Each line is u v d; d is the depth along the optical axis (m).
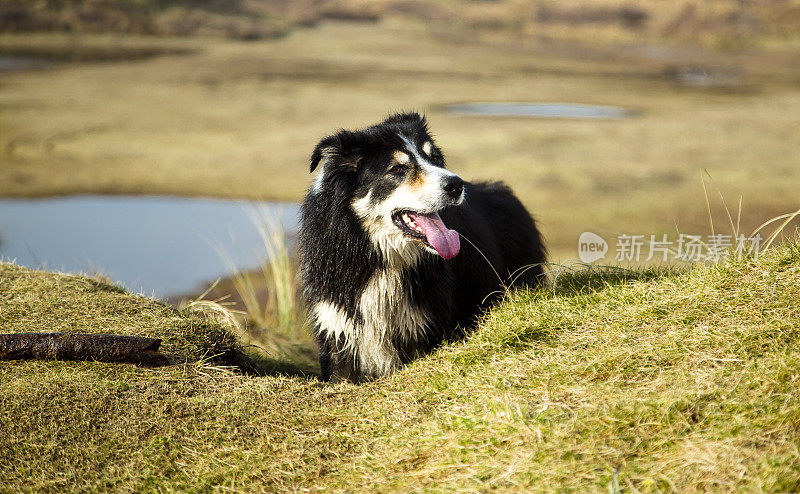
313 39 57.78
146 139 21.27
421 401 3.28
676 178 16.62
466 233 4.39
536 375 3.17
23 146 19.84
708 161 18.30
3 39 49.06
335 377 4.37
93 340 3.73
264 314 7.93
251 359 4.84
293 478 2.83
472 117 25.09
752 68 45.62
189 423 3.24
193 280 10.59
